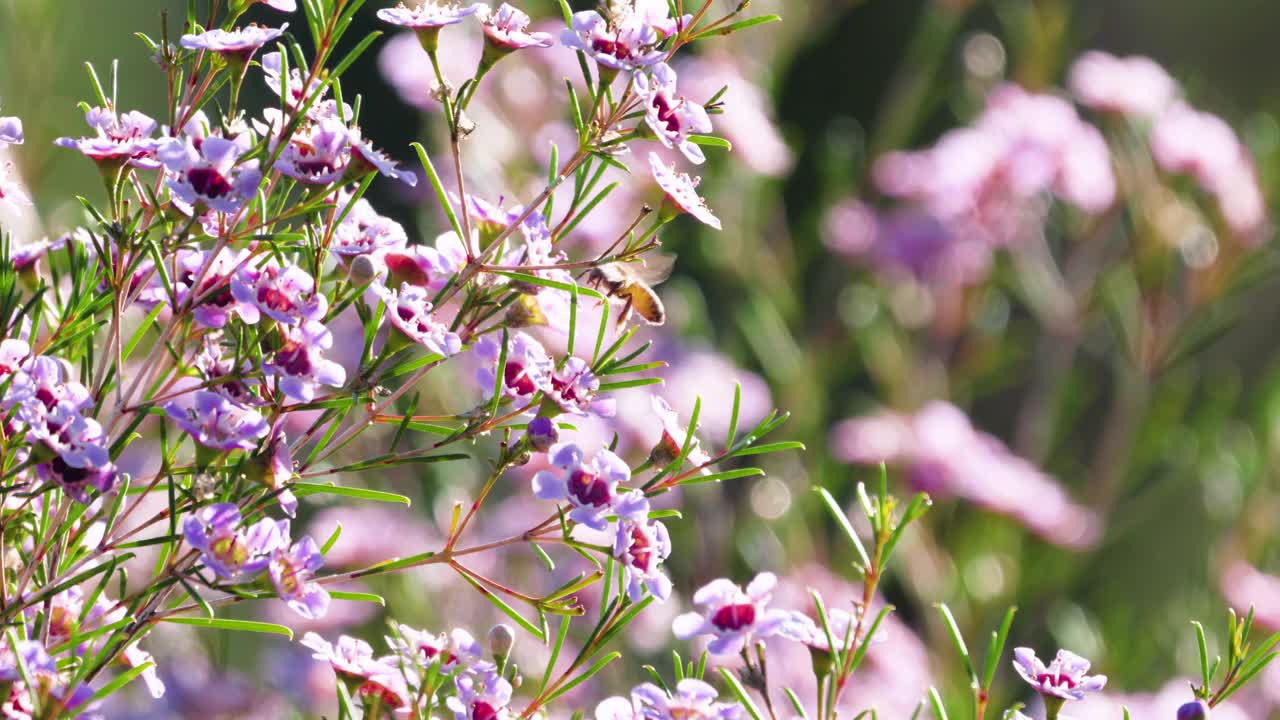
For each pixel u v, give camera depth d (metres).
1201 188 1.37
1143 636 1.33
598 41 0.84
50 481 0.81
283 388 0.82
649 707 0.84
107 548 0.82
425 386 1.10
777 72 1.45
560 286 0.84
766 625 0.83
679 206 0.85
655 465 0.86
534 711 0.84
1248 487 1.35
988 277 1.47
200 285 0.84
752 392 1.37
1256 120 1.47
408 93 1.25
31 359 0.83
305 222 0.84
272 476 0.83
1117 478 1.39
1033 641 1.36
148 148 0.83
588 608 1.15
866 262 1.48
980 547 1.36
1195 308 1.37
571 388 0.85
